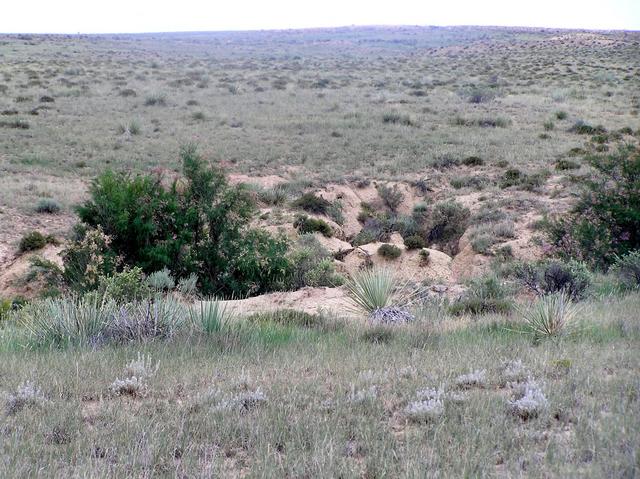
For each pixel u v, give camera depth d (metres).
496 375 6.91
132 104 51.78
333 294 15.57
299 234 25.27
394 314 11.34
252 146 38.44
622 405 5.39
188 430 5.30
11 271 20.34
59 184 29.47
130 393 6.66
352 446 4.98
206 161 19.83
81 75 71.38
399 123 45.41
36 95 52.84
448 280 21.50
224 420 5.49
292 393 6.34
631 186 19.56
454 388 6.50
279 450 5.03
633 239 19.12
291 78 78.94
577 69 85.44
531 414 5.48
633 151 20.59
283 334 10.05
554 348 8.20
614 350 7.89
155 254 17.72
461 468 4.34
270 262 18.70
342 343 9.28
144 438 5.11
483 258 23.19
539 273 14.57
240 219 19.09
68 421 5.59
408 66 102.06
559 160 33.56
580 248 19.17
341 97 59.38
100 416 5.82
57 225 24.59
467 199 29.75
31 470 4.52
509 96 59.19
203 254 18.27
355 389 6.52
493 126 44.69
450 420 5.34
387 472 4.39
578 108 51.09
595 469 4.11
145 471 4.55
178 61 103.06
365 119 46.69
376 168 34.34
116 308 10.52
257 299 15.47
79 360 8.01
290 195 30.42
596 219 19.88
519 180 31.02
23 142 36.44
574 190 28.16
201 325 9.98
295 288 18.58
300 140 40.47
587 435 4.78
